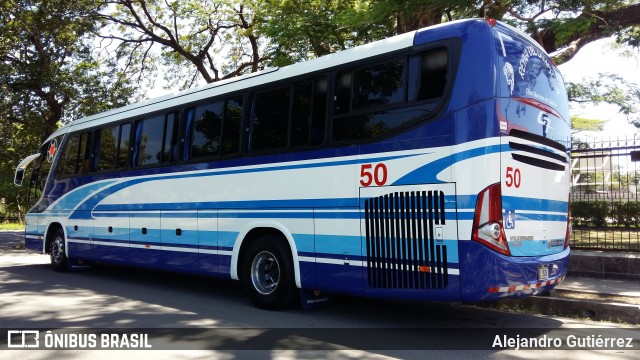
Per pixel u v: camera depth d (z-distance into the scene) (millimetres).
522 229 5426
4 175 33188
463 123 5219
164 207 8773
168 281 10188
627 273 8523
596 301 6598
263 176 7133
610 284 8156
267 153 7121
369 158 5926
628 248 9352
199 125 8328
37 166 12961
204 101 8297
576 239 10148
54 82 21688
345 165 6160
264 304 7117
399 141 5672
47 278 10625
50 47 21812
